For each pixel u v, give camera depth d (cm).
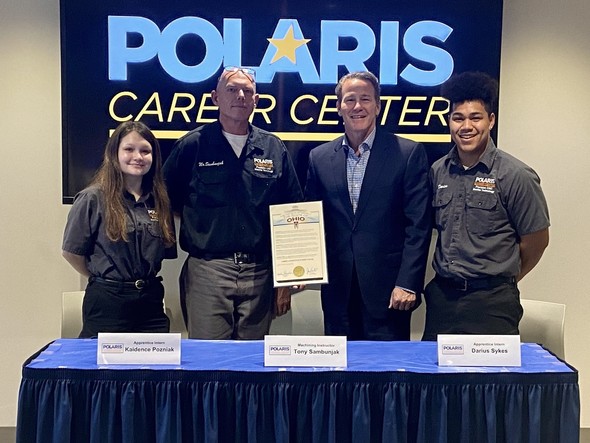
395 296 264
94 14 291
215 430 168
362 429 169
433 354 191
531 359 186
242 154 276
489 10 294
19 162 309
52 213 312
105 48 293
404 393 169
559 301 323
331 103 298
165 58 294
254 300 277
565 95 311
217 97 281
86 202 248
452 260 247
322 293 283
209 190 272
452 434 171
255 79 296
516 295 247
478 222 243
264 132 284
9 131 307
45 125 307
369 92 264
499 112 311
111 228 244
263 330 283
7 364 320
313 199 280
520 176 241
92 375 168
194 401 169
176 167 279
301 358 175
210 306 273
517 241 250
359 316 276
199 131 279
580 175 315
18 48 304
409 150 266
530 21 307
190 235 277
